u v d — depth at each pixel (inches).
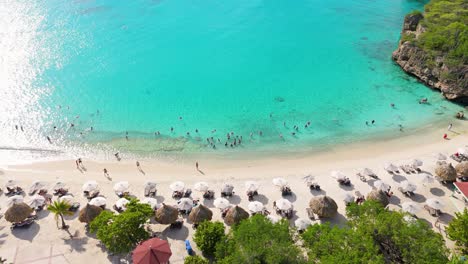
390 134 2138.3
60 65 3053.6
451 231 1240.8
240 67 3041.3
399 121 2262.6
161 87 2743.6
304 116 2362.2
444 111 2336.4
